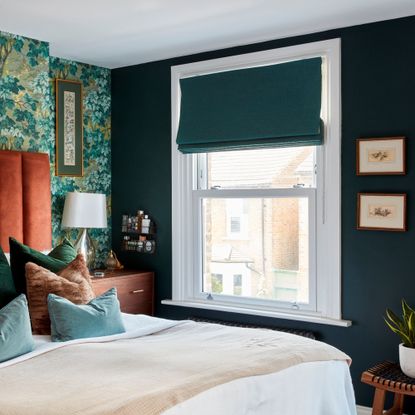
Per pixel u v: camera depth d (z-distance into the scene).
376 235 4.04
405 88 3.92
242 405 2.51
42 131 4.54
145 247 5.16
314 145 4.28
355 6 3.73
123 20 4.02
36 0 3.63
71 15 3.91
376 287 4.04
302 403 2.85
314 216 4.35
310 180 4.40
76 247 4.95
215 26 4.15
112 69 5.42
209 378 2.46
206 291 4.93
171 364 2.66
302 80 4.29
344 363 3.19
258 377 2.62
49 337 3.26
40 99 4.52
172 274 5.02
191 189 4.96
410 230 3.91
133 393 2.27
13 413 2.13
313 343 3.17
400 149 3.90
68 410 2.11
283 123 4.34
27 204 4.35
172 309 5.04
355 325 4.13
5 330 2.84
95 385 2.38
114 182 5.43
